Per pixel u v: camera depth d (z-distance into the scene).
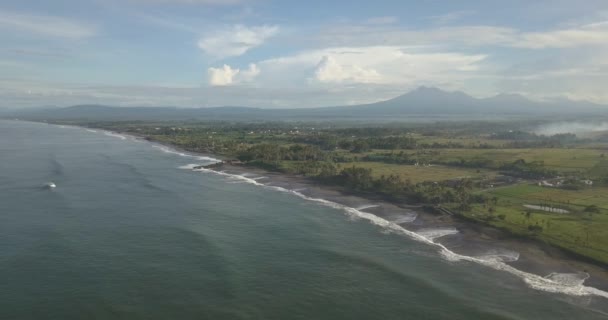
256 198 129.75
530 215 105.94
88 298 63.06
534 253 83.44
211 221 102.62
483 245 88.06
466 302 64.19
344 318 59.81
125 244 84.75
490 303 64.00
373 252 84.00
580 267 76.69
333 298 65.25
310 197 133.50
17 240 85.19
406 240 91.50
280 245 86.94
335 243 88.81
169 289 66.50
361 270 75.19
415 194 129.50
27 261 75.06
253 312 60.66
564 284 70.19
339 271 74.75
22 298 62.50
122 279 69.38
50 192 127.69
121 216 104.12
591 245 84.31
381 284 70.00
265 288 67.81
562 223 99.19
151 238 88.69
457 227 100.69
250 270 74.25
